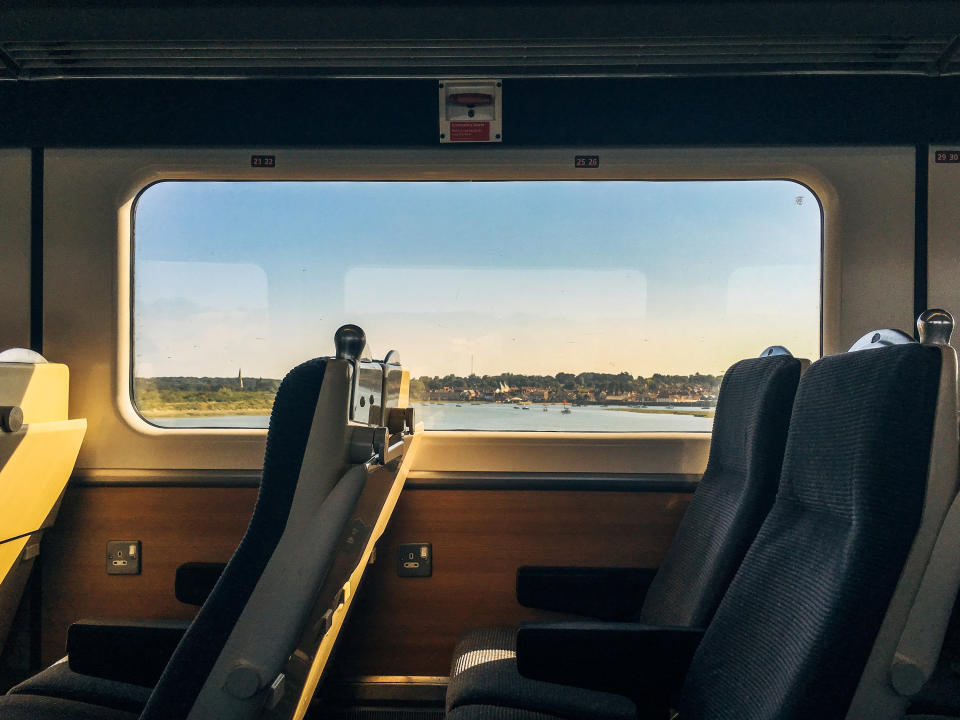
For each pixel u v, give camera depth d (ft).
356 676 8.23
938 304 8.34
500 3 6.97
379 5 6.97
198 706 3.67
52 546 8.23
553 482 8.23
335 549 3.85
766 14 6.97
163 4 6.93
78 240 8.35
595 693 5.81
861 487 3.64
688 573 6.29
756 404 5.65
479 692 5.72
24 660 8.20
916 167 8.34
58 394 7.95
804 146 8.31
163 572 8.24
